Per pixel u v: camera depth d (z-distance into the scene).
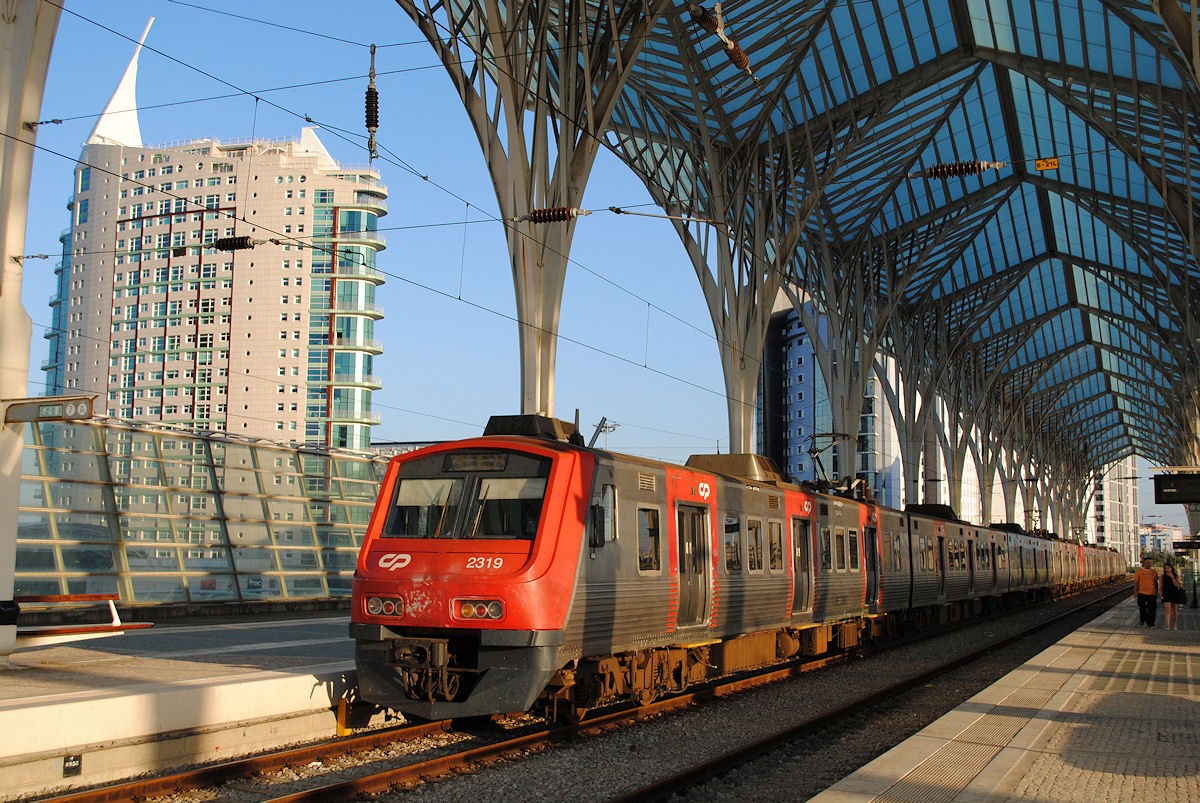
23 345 14.84
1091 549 84.62
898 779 8.45
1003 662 22.27
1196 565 49.97
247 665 14.02
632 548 13.63
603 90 30.94
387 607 12.03
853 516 23.88
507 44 28.16
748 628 17.39
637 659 14.08
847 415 54.78
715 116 41.19
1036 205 56.72
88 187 118.06
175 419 109.56
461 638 11.96
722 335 43.44
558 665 11.73
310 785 9.52
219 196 111.81
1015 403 96.88
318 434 106.00
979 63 41.00
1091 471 142.88
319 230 108.88
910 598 28.56
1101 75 37.00
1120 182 46.81
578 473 12.55
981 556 38.97
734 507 17.09
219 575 23.97
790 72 39.12
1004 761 9.25
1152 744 10.23
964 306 71.94
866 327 56.97
